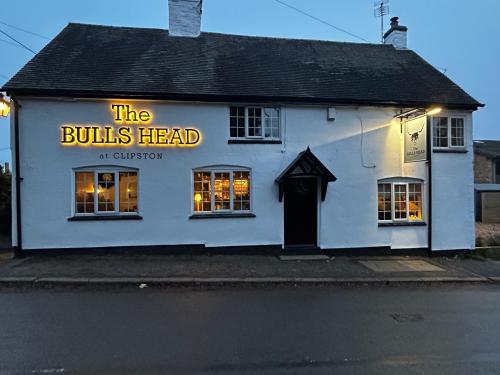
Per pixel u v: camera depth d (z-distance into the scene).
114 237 11.34
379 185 13.00
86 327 5.93
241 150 11.99
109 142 11.27
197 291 8.31
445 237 13.13
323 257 11.91
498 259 13.12
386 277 9.79
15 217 10.88
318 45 15.56
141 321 6.25
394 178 12.95
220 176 12.01
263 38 15.27
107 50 12.75
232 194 12.03
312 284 9.23
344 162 12.59
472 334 5.93
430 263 11.77
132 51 12.94
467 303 7.80
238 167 12.01
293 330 5.96
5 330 5.77
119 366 4.63
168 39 13.95
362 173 12.70
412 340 5.64
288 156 12.27
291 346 5.33
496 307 7.52
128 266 9.98
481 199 20.31
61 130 11.05
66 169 11.09
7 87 10.53
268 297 7.95
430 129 12.29
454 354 5.15
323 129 12.49
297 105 12.30
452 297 8.30
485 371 4.64
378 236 12.77
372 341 5.57
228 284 8.93
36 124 10.95
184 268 9.93
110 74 11.70
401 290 8.92
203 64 12.95
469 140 13.39
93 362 4.73
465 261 12.38
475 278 10.04
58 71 11.44
